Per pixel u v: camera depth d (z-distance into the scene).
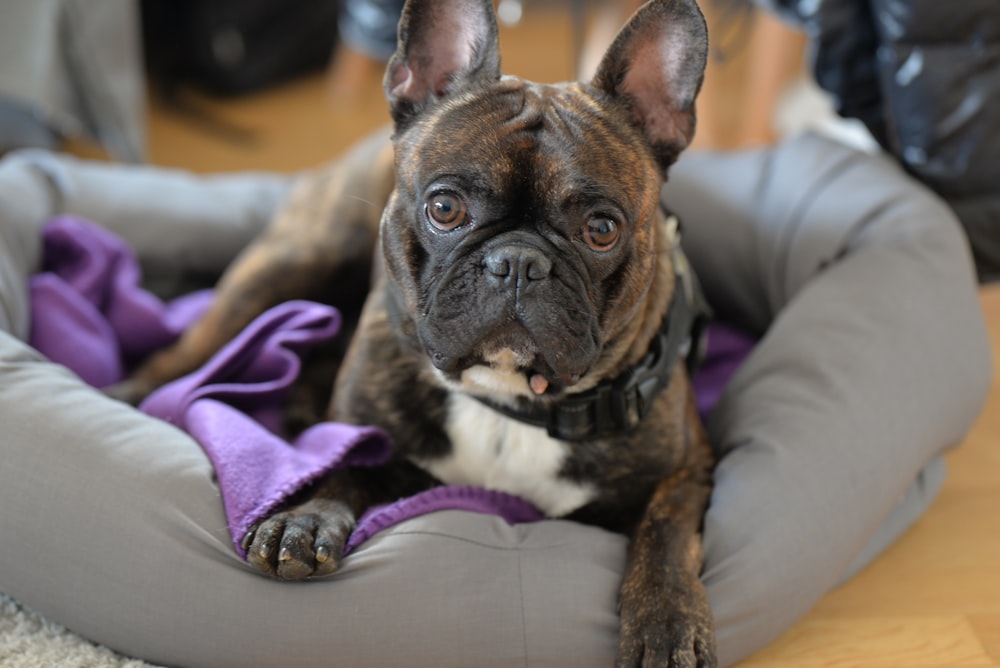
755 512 2.00
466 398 2.03
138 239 2.99
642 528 1.98
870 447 2.16
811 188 2.79
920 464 2.29
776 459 2.09
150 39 4.66
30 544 1.86
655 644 1.76
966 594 2.22
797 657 2.04
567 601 1.83
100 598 1.84
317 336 2.38
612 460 2.05
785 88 4.50
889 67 2.85
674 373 2.15
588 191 1.75
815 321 2.39
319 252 2.59
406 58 1.95
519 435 2.04
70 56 3.71
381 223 1.98
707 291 2.99
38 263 2.74
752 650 1.98
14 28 3.59
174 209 3.04
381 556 1.83
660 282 2.05
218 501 1.88
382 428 2.10
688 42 1.91
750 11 4.09
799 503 2.03
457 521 1.89
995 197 2.94
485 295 1.72
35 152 3.32
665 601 1.81
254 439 2.01
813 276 2.71
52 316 2.54
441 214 1.79
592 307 1.80
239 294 2.56
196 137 4.38
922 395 2.30
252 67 4.68
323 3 4.82
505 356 1.81
